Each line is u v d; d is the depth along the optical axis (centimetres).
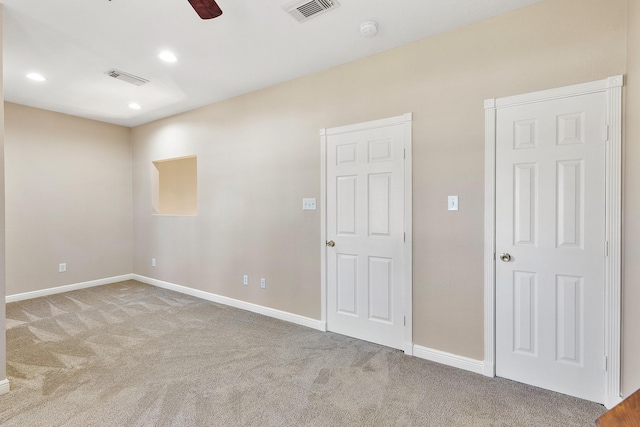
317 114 320
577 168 204
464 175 242
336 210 310
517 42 222
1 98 212
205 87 358
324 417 190
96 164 495
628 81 186
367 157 290
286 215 346
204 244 427
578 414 191
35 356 266
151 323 340
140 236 523
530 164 219
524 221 222
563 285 210
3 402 203
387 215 280
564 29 207
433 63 254
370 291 292
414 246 265
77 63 298
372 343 290
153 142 496
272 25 237
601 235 198
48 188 447
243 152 381
